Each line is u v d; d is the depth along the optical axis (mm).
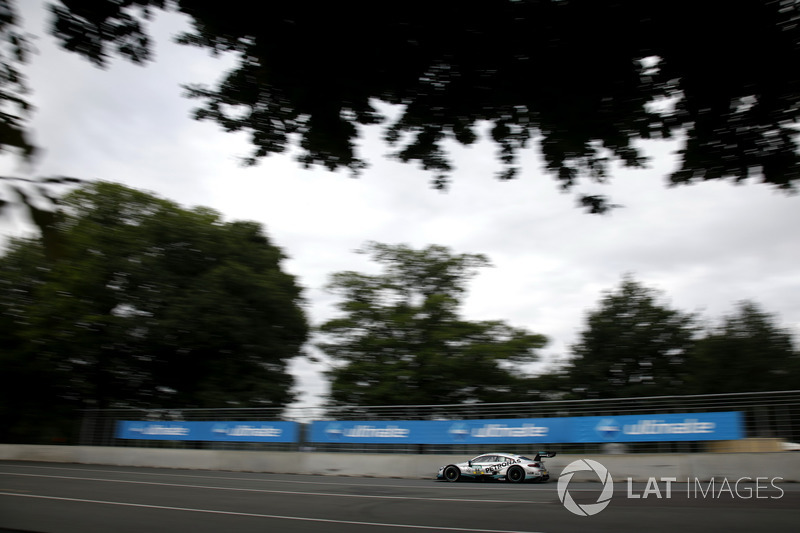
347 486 16188
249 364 33844
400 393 28703
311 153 7070
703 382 31766
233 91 6535
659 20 5297
